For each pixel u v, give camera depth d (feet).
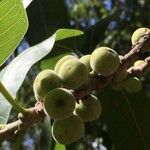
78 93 0.69
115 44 1.55
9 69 0.79
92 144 1.52
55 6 1.06
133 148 0.92
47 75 0.68
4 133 0.62
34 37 1.04
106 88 0.92
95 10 1.96
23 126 0.63
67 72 0.68
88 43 0.98
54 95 0.65
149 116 0.92
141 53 0.75
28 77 1.85
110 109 0.92
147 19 1.67
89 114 0.73
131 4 1.68
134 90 0.83
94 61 0.71
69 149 0.94
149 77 1.62
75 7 2.05
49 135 0.83
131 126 0.92
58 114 0.65
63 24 1.06
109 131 0.93
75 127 0.68
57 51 0.94
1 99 0.72
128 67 0.75
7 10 0.62
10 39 0.64
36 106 0.66
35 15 1.05
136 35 0.79
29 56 0.78
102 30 1.00
